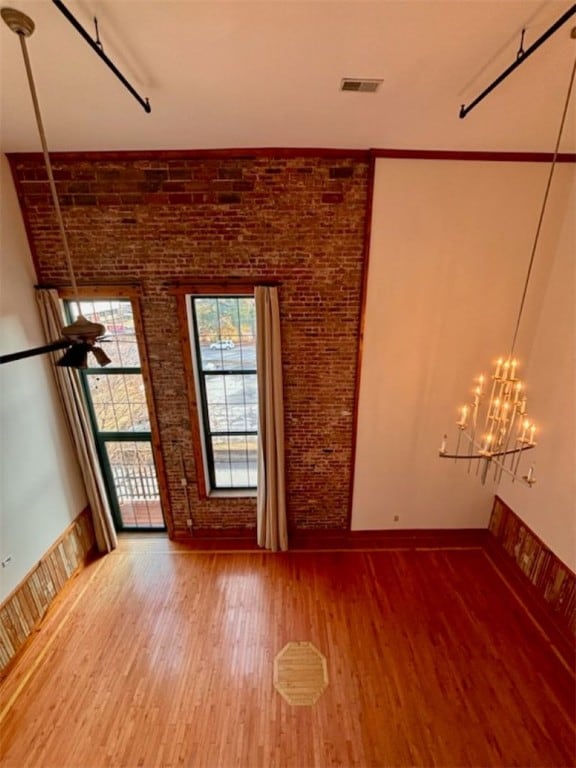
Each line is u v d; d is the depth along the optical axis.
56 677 3.65
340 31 2.25
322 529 5.38
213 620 4.21
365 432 4.89
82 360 2.45
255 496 5.20
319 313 4.44
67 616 4.25
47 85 2.75
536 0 2.03
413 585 4.65
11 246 3.90
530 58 2.49
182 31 2.24
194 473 5.07
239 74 2.65
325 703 3.44
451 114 3.20
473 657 3.83
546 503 4.36
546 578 4.32
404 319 4.46
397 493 5.20
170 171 3.99
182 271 4.30
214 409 4.99
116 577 4.76
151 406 4.78
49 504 4.31
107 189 4.04
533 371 4.59
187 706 3.42
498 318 4.50
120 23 2.16
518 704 3.44
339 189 4.03
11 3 1.99
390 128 3.44
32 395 4.09
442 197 4.05
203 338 4.70
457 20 2.17
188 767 3.03
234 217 4.12
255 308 4.43
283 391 4.72
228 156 3.92
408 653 3.86
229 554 5.11
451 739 3.20
